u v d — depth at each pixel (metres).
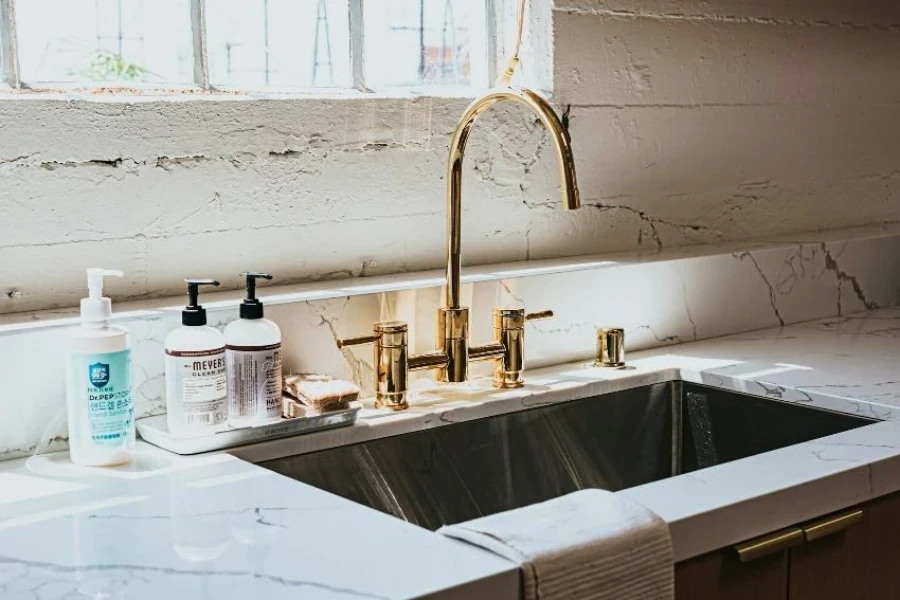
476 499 1.57
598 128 2.10
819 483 1.24
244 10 1.75
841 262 2.27
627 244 2.18
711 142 2.31
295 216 1.73
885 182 2.73
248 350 1.38
